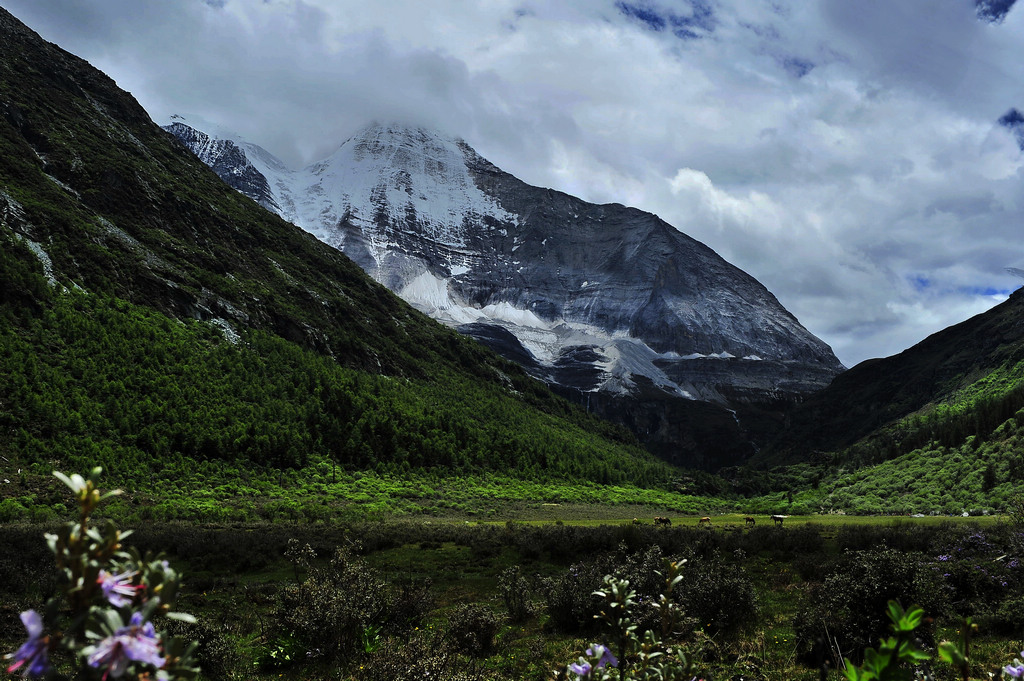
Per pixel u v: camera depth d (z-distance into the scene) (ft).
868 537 104.22
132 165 540.93
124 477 235.81
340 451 343.05
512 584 59.67
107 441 255.09
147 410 286.25
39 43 640.99
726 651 37.06
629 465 502.38
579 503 352.69
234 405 327.26
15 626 46.21
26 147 475.72
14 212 377.09
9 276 315.17
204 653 37.60
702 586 46.01
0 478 199.52
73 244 390.63
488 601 69.15
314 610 40.88
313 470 310.24
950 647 6.13
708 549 107.04
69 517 174.29
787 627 46.16
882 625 34.99
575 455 479.41
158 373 320.91
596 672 10.39
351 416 375.45
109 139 577.02
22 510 173.06
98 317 337.93
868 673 6.04
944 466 412.98
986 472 353.10
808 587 65.72
